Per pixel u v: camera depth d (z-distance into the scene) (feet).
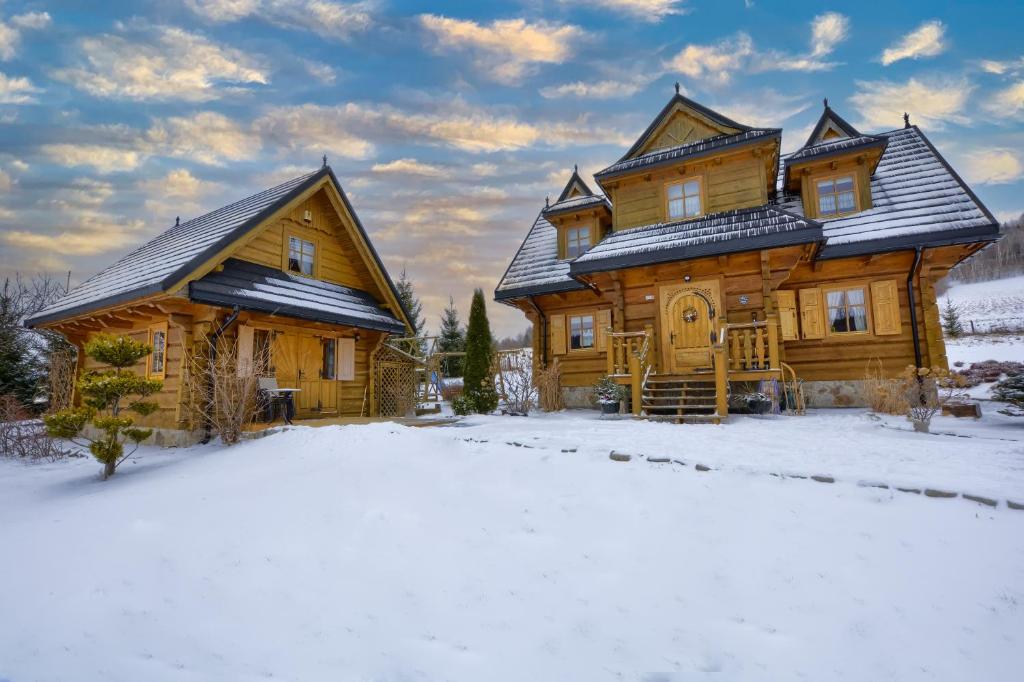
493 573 11.73
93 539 14.65
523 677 8.46
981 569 10.43
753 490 14.53
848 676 8.16
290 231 41.65
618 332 38.47
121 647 9.64
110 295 34.40
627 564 11.68
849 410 36.81
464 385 44.06
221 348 33.35
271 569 12.43
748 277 38.01
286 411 34.81
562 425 29.09
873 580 10.40
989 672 8.05
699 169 41.45
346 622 10.21
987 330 101.50
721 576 10.98
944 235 34.30
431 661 8.94
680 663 8.61
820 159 40.40
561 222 53.11
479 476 17.57
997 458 17.35
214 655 9.31
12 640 9.96
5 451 35.19
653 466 16.88
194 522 15.47
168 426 33.86
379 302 49.96
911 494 13.46
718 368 31.37
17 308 76.59
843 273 40.06
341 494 16.99
